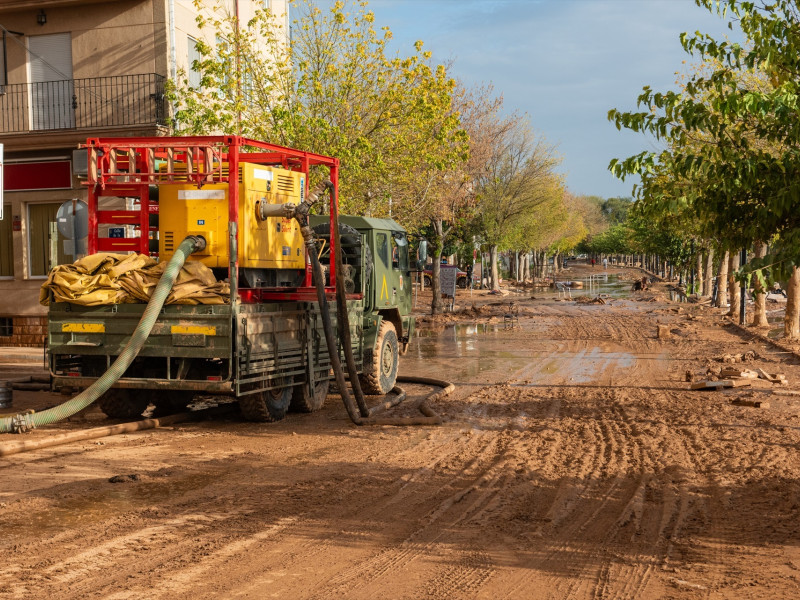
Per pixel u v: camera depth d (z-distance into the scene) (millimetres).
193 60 21953
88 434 9664
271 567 5215
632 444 9398
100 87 21078
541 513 6539
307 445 9383
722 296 38312
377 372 13445
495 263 58156
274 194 11148
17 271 21297
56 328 10234
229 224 9984
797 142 6531
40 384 13680
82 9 21141
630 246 98750
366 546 5676
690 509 6656
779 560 5324
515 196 44000
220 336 9672
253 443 9500
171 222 10609
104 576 5004
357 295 13055
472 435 10023
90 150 10766
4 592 4707
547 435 9977
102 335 10070
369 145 19875
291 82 21297
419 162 21906
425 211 29719
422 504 6805
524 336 25828
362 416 11172
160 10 20797
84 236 12539
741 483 7516
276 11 26969
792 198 6238
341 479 7684
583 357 19672
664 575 5086
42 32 21359
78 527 6059
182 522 6211
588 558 5441
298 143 19922
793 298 22375
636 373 16469
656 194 7141
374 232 13953
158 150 10938
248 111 21062
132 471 7953
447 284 37250
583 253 184375
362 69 21094
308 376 11406
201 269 10039
